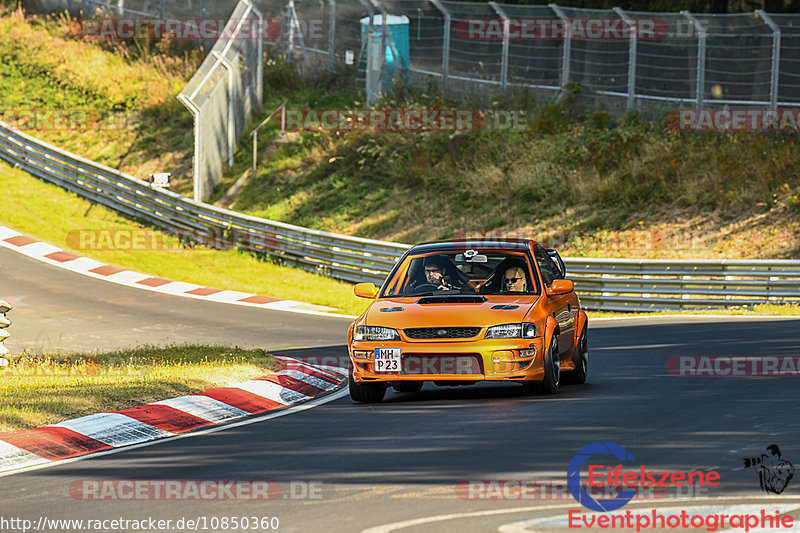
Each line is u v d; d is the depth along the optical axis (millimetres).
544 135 134875
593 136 133500
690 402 40375
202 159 138125
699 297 95250
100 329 79312
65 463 32438
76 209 133000
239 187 142125
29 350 67125
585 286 99188
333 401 45344
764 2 157125
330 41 167750
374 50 151750
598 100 140250
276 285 108250
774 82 123000
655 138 128500
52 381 45750
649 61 153750
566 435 33531
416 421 37938
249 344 70312
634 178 122000
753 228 108312
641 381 48062
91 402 39875
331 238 113562
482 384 50500
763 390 43344
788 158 115562
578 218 119125
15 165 147250
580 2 169750
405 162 138875
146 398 41656
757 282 91250
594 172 124812
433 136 141125
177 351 57281
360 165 140000
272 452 32625
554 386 44188
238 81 149250
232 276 111500
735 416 36500
